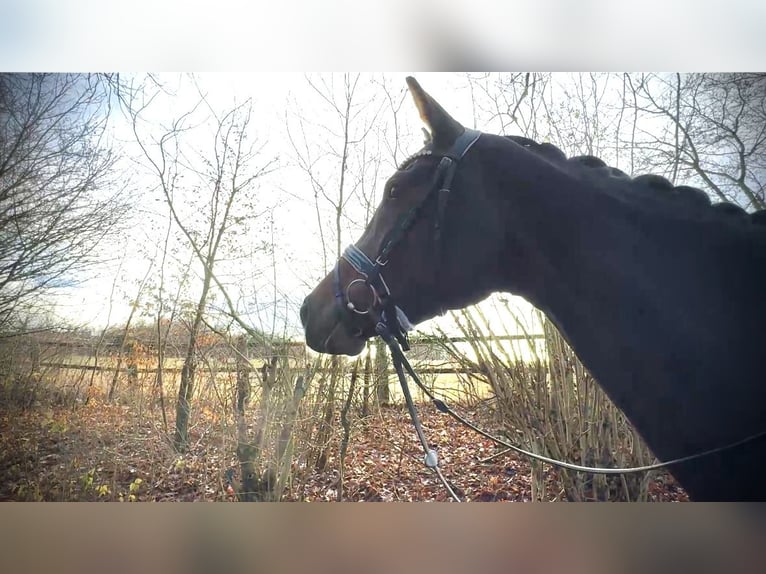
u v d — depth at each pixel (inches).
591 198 55.4
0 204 200.1
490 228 57.5
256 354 167.0
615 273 53.5
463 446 184.2
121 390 192.4
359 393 178.1
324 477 170.6
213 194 191.9
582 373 140.1
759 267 49.8
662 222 53.3
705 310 51.0
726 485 50.6
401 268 60.7
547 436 142.4
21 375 196.4
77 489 166.7
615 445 138.9
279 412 158.7
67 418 188.2
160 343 188.7
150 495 162.4
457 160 58.0
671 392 51.8
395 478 168.9
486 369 147.3
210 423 170.1
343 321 63.1
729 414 49.8
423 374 171.2
